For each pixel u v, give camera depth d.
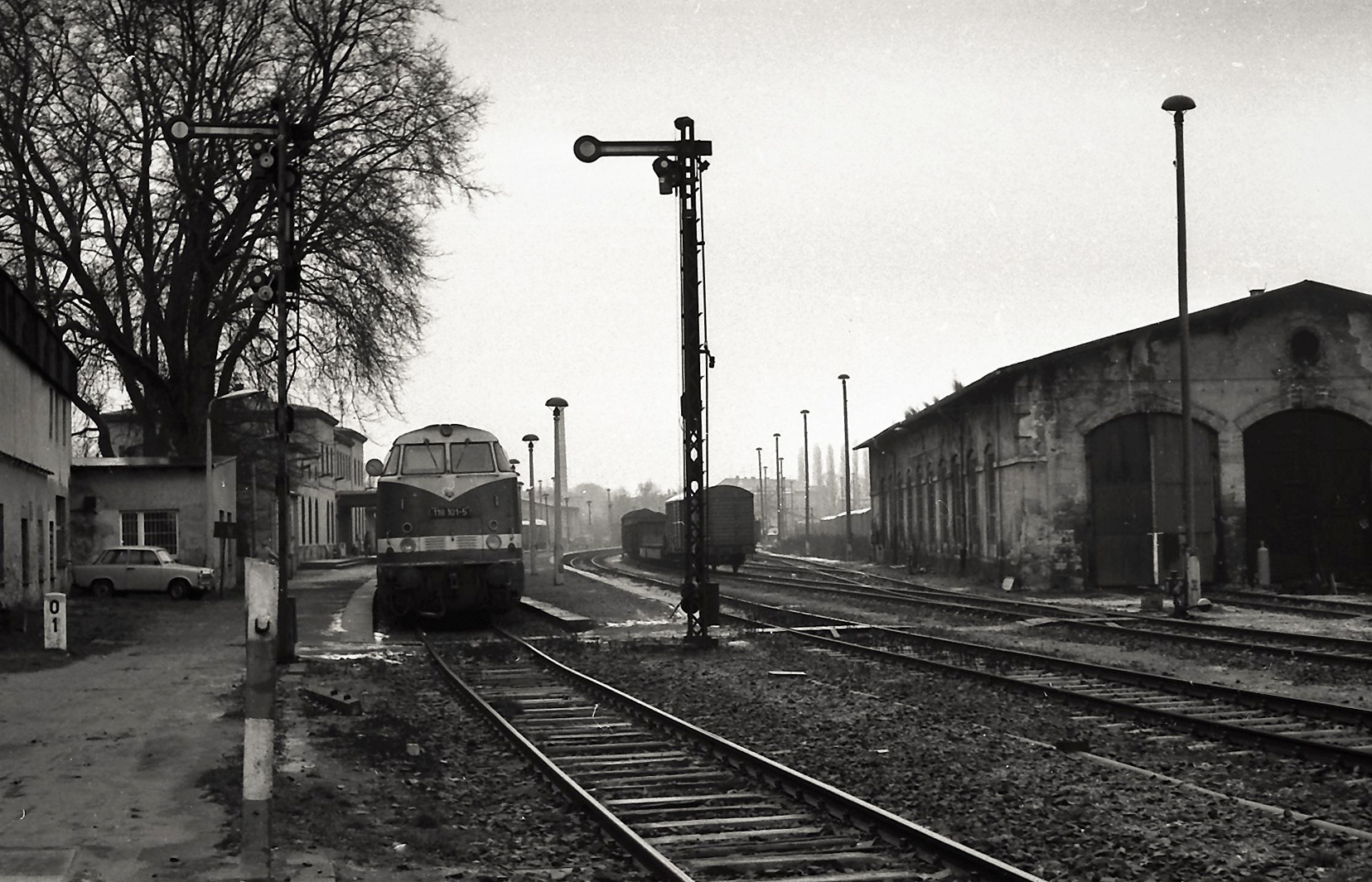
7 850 8.33
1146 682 16.59
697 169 23.03
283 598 21.12
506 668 20.22
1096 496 37.62
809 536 89.19
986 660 19.91
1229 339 37.72
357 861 8.34
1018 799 9.96
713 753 11.96
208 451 40.47
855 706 15.19
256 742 7.54
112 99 37.38
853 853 8.39
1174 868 7.96
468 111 40.03
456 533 27.55
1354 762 11.02
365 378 39.25
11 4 35.56
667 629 27.06
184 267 38.84
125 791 10.29
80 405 42.03
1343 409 37.34
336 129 39.38
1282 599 31.55
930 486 52.12
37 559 31.42
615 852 8.51
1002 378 38.97
